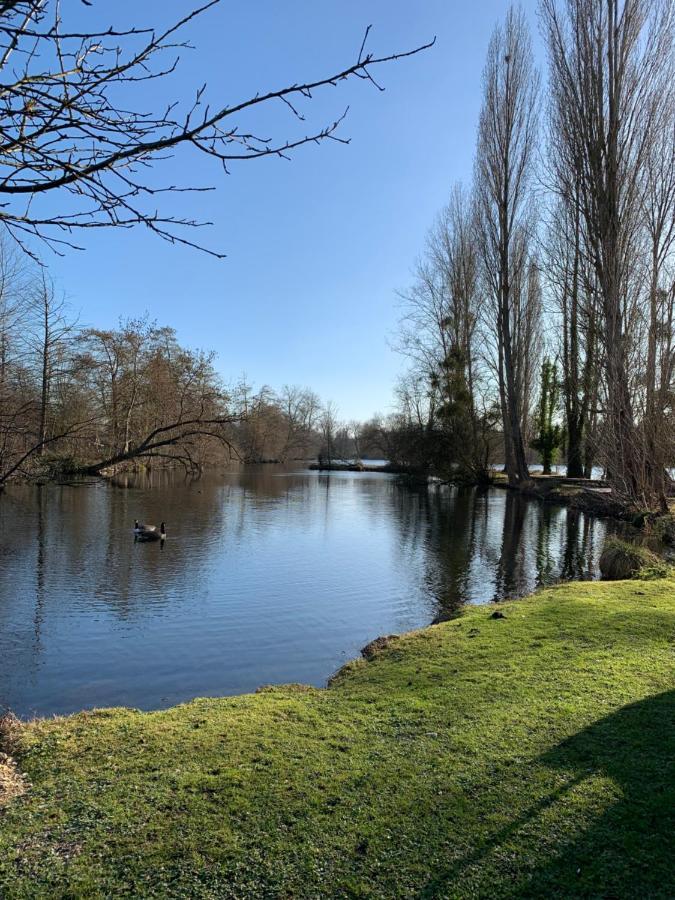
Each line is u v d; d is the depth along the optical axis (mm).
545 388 40719
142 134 2148
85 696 7062
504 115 30188
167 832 3207
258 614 10500
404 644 7203
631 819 3168
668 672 5395
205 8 1967
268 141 2168
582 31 17703
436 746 4152
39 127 2053
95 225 2283
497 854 2949
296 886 2773
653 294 16938
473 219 32438
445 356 37969
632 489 18219
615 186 17375
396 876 2822
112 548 16344
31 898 2715
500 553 16453
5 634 9328
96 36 1921
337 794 3549
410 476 43219
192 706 5391
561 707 4676
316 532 20141
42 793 3674
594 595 8812
